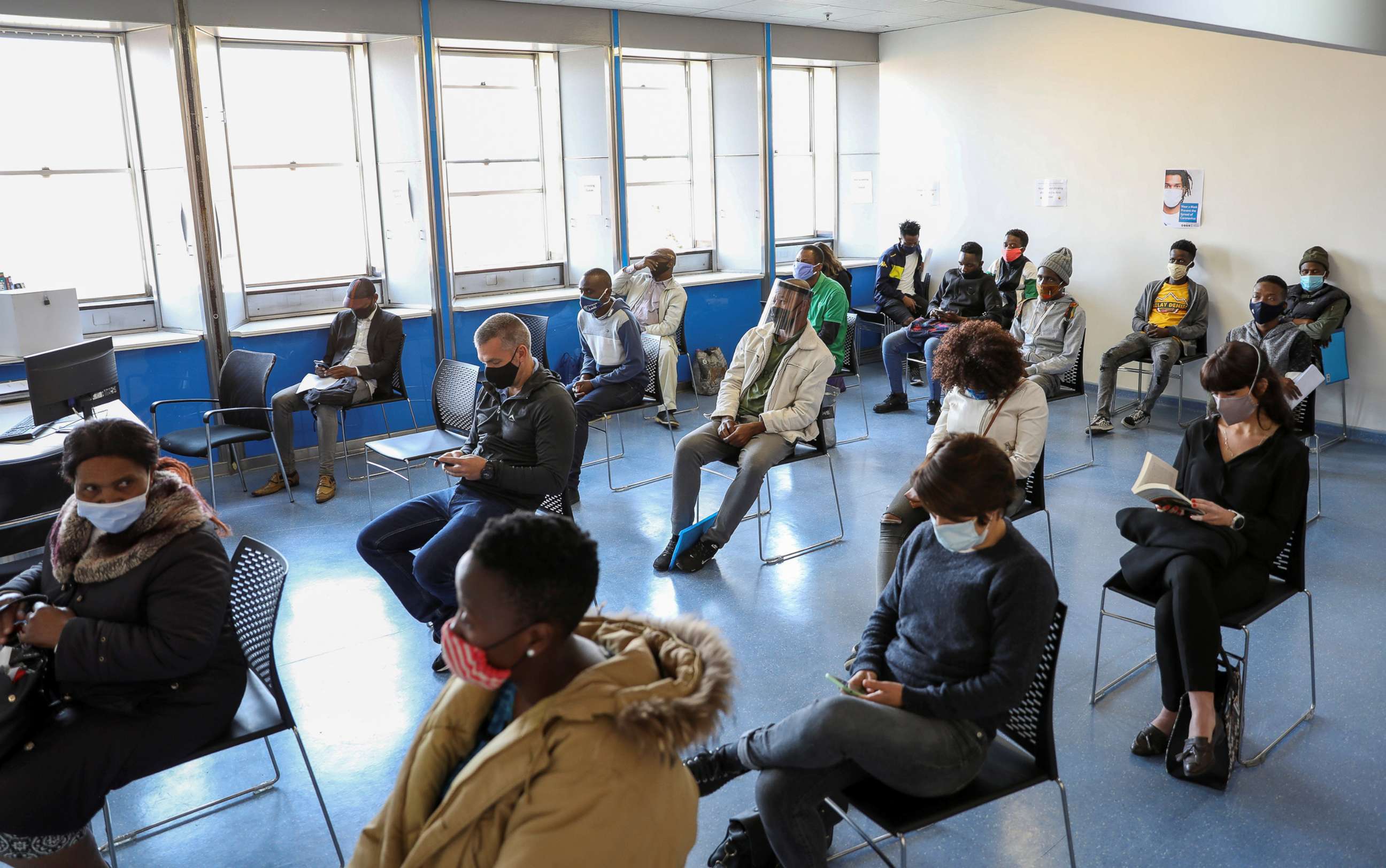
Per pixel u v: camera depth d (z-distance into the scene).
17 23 5.20
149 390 5.59
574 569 1.17
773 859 2.23
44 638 2.00
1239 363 2.80
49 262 5.66
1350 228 6.02
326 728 3.04
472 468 3.29
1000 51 7.71
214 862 2.43
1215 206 6.62
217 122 5.68
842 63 8.66
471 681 1.18
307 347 6.10
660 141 8.13
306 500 5.30
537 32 6.69
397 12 6.07
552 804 1.09
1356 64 5.84
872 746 1.89
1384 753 2.78
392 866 1.25
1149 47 6.79
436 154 6.38
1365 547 4.32
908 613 2.17
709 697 1.17
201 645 2.03
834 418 6.10
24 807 1.91
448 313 6.62
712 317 8.13
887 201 8.88
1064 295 6.16
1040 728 2.07
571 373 7.21
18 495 3.34
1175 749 2.68
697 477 4.32
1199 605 2.61
